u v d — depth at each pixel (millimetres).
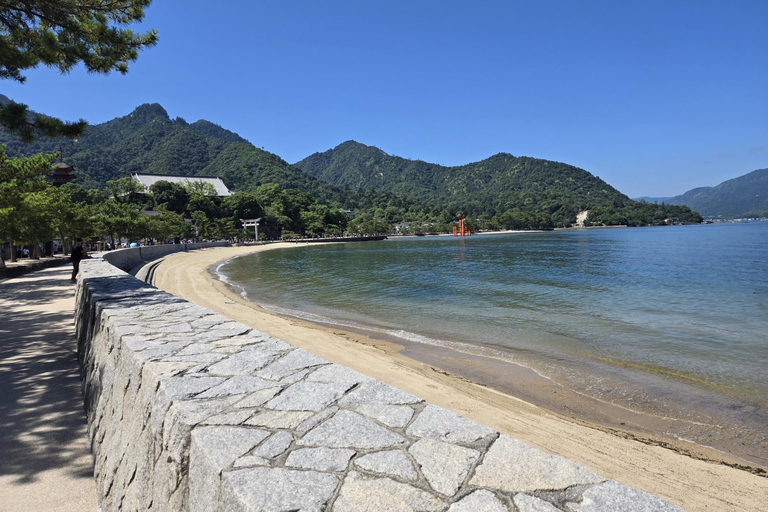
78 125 9312
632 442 6172
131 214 52844
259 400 2508
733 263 36875
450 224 183500
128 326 4523
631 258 45125
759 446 6102
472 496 1537
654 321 14633
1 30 8812
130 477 2875
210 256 53281
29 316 10852
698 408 7453
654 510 1441
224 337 4086
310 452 1884
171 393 2578
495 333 13156
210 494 1779
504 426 6570
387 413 2322
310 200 154000
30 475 3725
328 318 15859
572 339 12289
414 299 20312
